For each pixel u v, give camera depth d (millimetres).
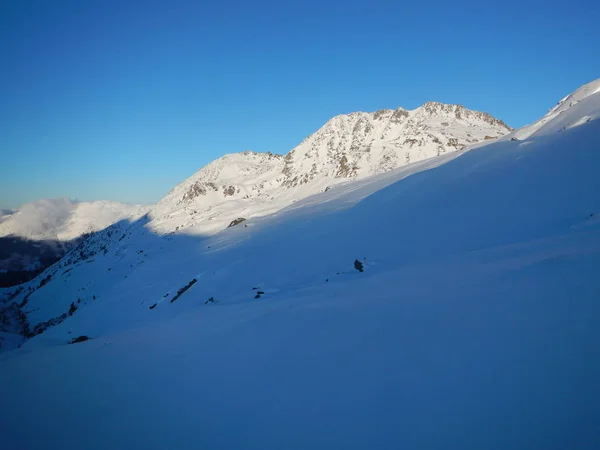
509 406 6348
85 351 18969
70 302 135250
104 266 169750
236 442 7219
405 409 7070
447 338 9680
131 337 21328
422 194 44250
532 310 9961
